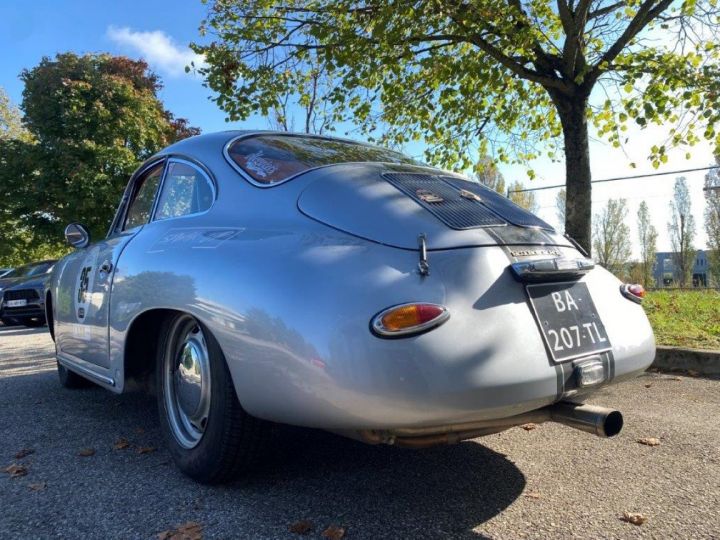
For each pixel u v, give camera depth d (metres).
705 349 5.24
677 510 2.39
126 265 3.10
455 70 6.88
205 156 3.13
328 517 2.30
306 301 2.05
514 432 3.48
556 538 2.15
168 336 2.87
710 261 36.84
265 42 7.47
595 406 2.19
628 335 2.51
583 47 7.20
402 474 2.79
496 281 2.16
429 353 1.91
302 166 2.80
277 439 3.31
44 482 2.72
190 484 2.66
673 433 3.42
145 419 3.88
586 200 7.17
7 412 4.12
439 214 2.39
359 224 2.29
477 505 2.44
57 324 4.43
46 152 17.27
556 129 8.83
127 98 17.95
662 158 6.93
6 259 29.56
